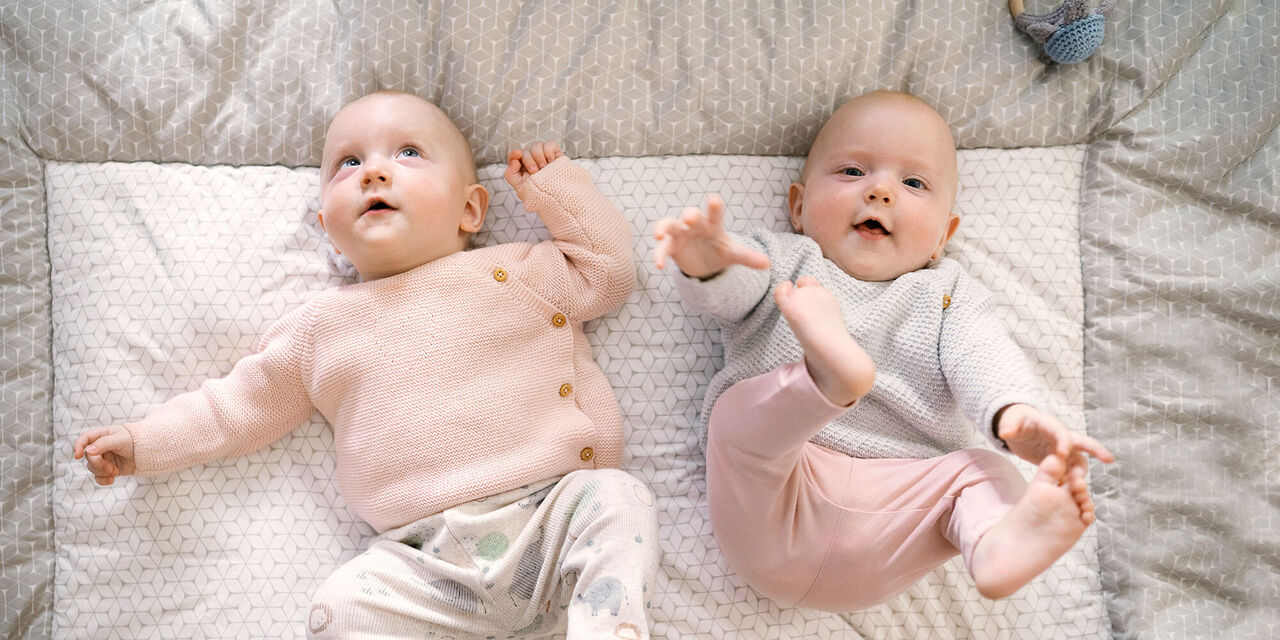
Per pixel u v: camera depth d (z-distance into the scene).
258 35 1.60
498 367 1.44
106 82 1.58
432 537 1.41
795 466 1.30
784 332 1.39
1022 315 1.59
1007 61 1.62
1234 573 1.52
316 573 1.50
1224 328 1.59
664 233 1.14
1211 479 1.55
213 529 1.51
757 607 1.49
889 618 1.50
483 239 1.59
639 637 1.21
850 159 1.46
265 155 1.59
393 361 1.43
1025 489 1.25
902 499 1.33
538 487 1.42
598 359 1.57
